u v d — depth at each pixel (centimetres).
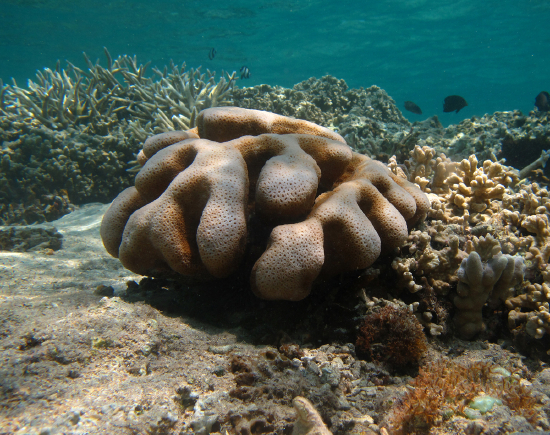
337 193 53
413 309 53
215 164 52
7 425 33
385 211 53
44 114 131
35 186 123
